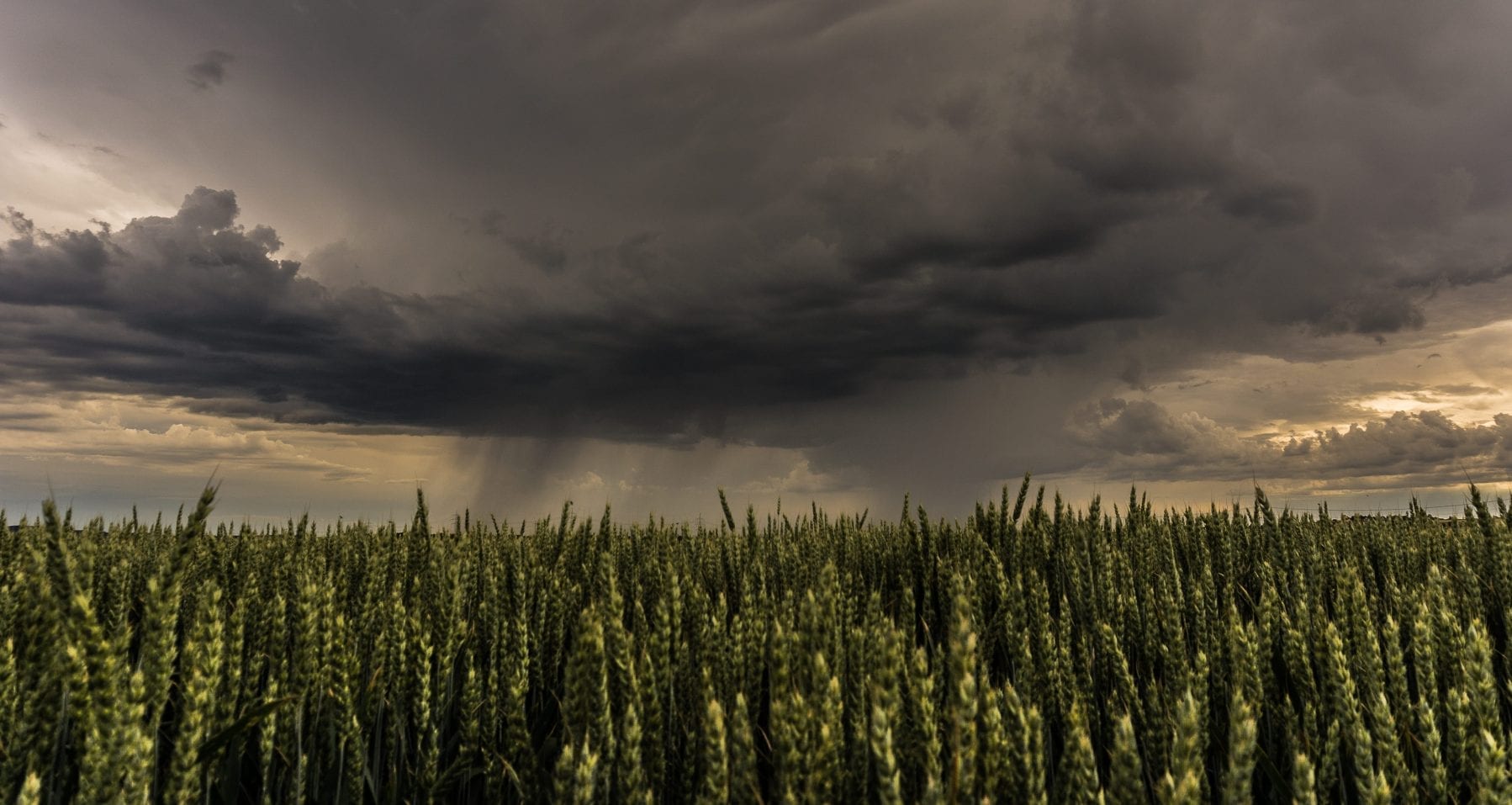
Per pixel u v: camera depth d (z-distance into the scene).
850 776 2.12
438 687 3.06
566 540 5.77
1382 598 4.30
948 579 4.35
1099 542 4.92
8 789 2.02
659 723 2.31
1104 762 2.84
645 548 5.39
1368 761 2.10
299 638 2.62
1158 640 3.38
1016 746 1.91
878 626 2.51
